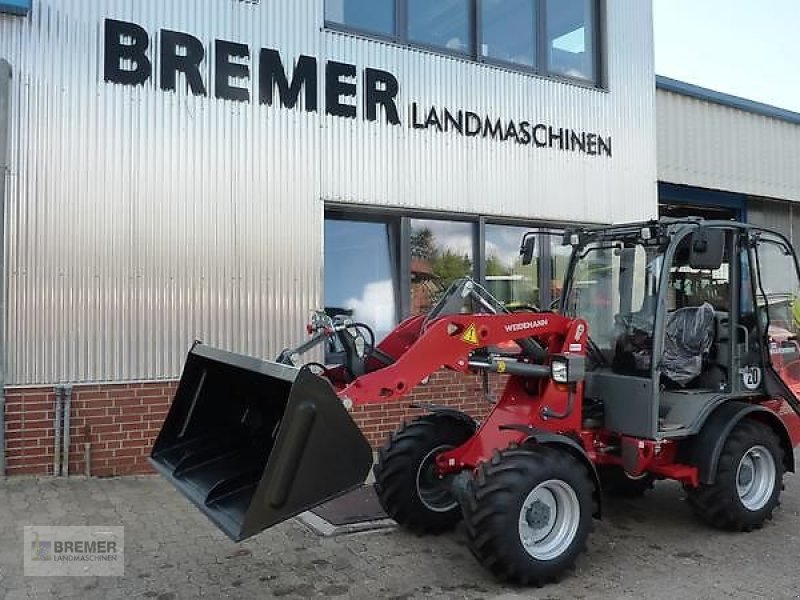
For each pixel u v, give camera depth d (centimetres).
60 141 652
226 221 720
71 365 652
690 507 602
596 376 557
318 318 498
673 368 565
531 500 450
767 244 600
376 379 446
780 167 1243
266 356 734
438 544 518
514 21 923
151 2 692
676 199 1220
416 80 834
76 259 655
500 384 887
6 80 629
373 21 820
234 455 454
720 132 1159
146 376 680
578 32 978
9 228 632
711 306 577
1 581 439
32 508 570
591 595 438
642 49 1026
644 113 1023
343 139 786
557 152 941
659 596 436
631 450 530
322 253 769
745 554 509
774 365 598
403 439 534
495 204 888
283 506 365
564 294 611
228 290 718
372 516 570
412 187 828
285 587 442
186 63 706
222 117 721
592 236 593
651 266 548
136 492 621
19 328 634
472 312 511
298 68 761
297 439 368
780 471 568
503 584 450
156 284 687
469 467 502
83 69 664
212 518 389
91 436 659
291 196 753
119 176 674
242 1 734
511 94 905
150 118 689
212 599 423
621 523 577
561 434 493
